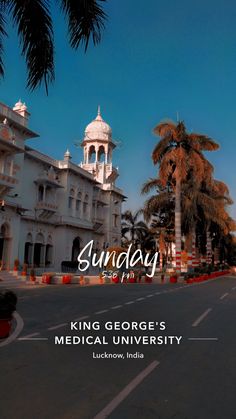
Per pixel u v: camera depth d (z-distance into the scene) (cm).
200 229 4231
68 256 3975
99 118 5459
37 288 2302
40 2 983
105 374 574
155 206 3862
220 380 551
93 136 5253
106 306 1414
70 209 4062
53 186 3772
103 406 446
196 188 3809
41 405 448
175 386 521
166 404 455
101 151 5403
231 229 4803
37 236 3628
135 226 5212
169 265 5150
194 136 3519
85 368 606
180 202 3491
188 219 3766
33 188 3566
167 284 2919
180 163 3412
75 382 536
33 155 3509
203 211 3866
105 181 5262
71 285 2645
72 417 415
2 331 838
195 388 514
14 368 605
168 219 4269
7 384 526
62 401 462
